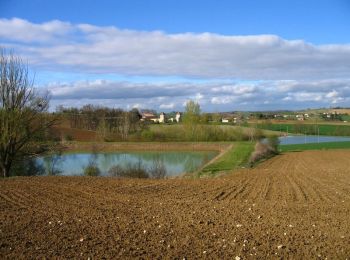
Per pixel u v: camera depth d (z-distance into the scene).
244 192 24.12
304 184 27.84
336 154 66.31
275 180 30.31
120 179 29.61
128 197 21.36
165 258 10.68
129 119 107.94
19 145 33.81
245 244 11.91
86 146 84.56
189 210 17.53
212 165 47.59
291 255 10.82
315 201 20.58
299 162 52.84
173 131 99.06
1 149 32.75
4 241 12.40
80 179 28.83
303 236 12.76
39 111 34.81
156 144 89.69
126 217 15.96
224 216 16.11
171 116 177.62
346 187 26.23
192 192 23.83
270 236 12.80
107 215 16.39
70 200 20.19
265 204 19.34
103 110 116.00
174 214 16.56
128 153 80.25
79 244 12.04
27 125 33.75
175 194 22.92
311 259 10.48
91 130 106.19
